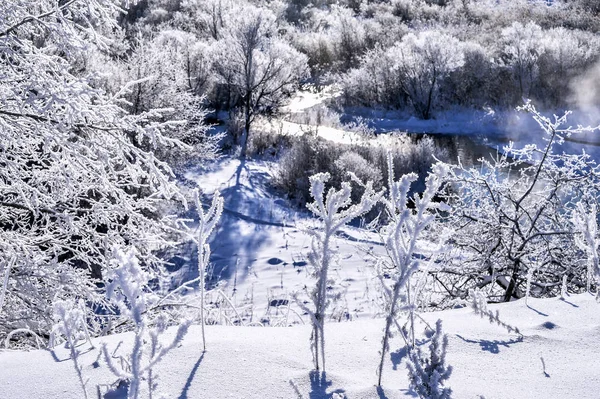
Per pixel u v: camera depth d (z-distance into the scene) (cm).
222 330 239
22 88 512
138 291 117
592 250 296
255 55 2205
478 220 584
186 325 123
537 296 547
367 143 2170
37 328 607
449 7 4825
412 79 2839
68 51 546
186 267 1126
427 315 274
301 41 3806
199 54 2273
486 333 240
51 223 691
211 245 1254
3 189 649
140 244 698
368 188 188
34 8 588
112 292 115
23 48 538
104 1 569
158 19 3675
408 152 2000
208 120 2394
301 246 1265
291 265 1137
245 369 189
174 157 1520
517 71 2817
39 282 657
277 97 2423
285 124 2461
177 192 575
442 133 2600
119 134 566
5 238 649
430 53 2805
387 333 184
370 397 173
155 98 1430
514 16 4253
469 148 2331
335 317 548
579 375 195
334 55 3762
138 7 3834
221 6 3375
